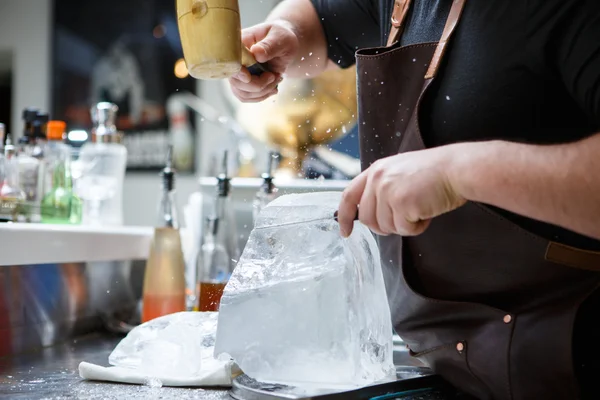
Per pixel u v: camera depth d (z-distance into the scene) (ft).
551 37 2.60
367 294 3.03
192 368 3.29
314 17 4.22
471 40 2.84
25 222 5.23
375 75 3.13
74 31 14.24
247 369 2.91
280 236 3.01
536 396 2.83
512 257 2.77
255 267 3.00
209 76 3.22
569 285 2.73
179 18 3.09
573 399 2.77
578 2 2.50
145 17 13.87
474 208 2.76
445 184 2.50
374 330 3.06
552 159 2.40
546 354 2.77
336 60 4.37
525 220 2.73
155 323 3.71
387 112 3.13
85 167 6.06
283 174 8.98
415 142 2.93
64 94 14.34
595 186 2.34
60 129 5.61
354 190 2.69
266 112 9.09
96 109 6.24
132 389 3.19
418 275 3.04
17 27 14.61
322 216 2.95
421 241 2.96
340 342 2.84
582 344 2.80
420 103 2.92
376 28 4.17
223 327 2.94
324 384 2.88
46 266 4.60
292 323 2.88
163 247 4.97
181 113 13.61
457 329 3.00
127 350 3.61
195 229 6.11
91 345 4.70
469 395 3.13
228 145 8.58
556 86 2.71
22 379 3.46
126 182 13.94
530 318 2.80
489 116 2.79
